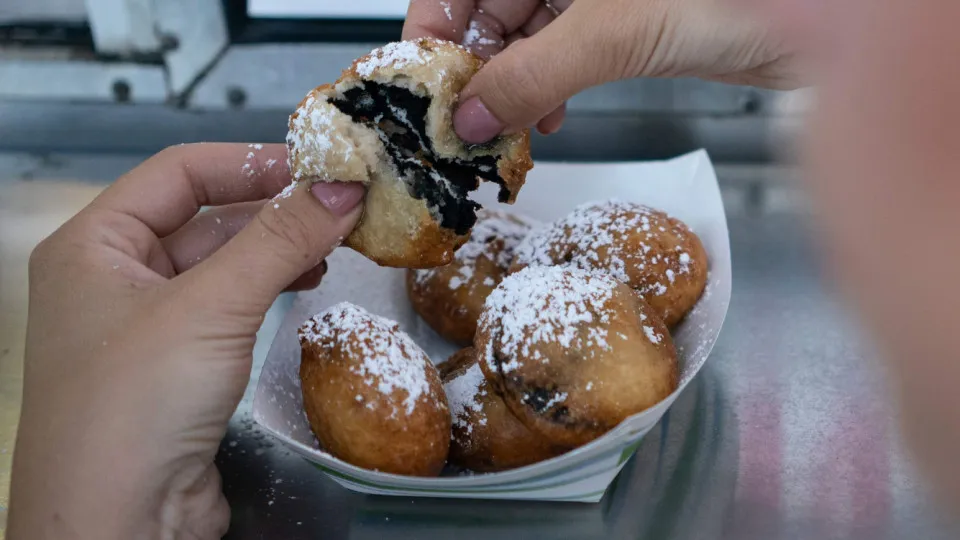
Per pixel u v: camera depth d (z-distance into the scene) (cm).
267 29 49
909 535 32
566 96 33
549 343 32
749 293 40
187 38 49
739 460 34
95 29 48
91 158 49
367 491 33
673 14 32
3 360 39
